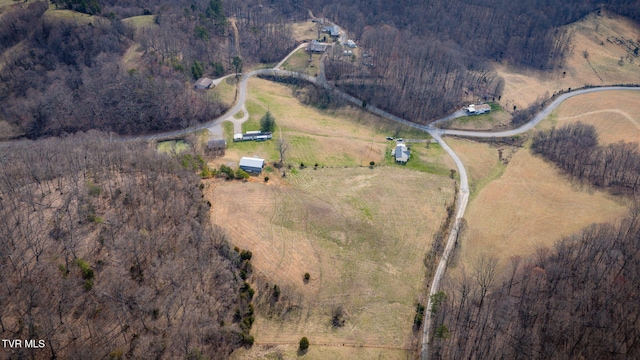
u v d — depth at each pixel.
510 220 148.75
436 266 126.44
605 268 117.94
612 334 100.75
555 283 114.19
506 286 117.25
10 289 86.62
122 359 82.75
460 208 153.50
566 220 149.50
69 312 86.88
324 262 119.25
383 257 125.44
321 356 94.94
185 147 173.12
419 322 105.81
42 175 121.75
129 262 100.19
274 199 140.50
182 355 86.31
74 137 159.62
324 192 150.38
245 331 96.94
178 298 97.06
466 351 98.31
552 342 99.94
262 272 112.19
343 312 106.69
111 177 126.69
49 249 97.00
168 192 125.12
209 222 123.75
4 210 105.44
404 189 157.88
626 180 164.50
